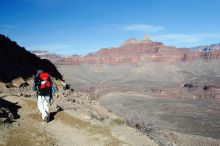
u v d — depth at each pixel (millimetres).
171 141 21016
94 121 14492
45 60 30562
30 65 25578
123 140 12492
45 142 12023
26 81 21906
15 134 12273
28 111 15312
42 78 14297
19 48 28250
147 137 13758
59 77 29312
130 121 16062
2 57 22797
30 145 11562
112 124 14711
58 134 13109
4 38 27875
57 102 18000
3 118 13125
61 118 14781
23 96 17734
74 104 18438
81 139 12656
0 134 11922
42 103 14242
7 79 20203
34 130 13086
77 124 14102
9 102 15812
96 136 12773
